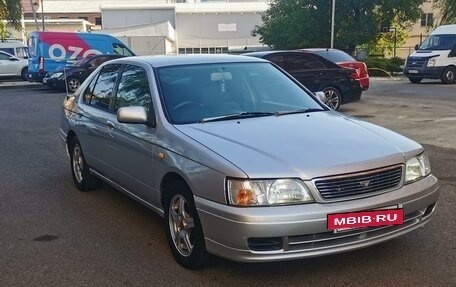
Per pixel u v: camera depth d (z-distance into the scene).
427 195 4.02
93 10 79.31
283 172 3.59
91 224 5.26
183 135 4.21
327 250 3.63
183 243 4.18
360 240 3.73
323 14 38.06
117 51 23.44
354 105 15.12
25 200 6.14
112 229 5.10
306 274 3.98
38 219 5.46
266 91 5.20
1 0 33.88
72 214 5.59
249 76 5.31
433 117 12.28
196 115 4.65
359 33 37.12
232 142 4.00
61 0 80.62
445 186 6.32
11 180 7.08
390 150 3.98
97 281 3.99
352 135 4.22
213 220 3.69
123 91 5.38
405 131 10.39
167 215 4.36
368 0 36.31
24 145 9.62
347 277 3.92
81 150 6.31
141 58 5.53
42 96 19.44
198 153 3.92
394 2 36.09
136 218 5.41
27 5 73.19
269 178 3.57
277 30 40.66
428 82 24.69
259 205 3.54
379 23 38.03
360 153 3.85
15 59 27.48
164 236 4.89
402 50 52.34
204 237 3.82
